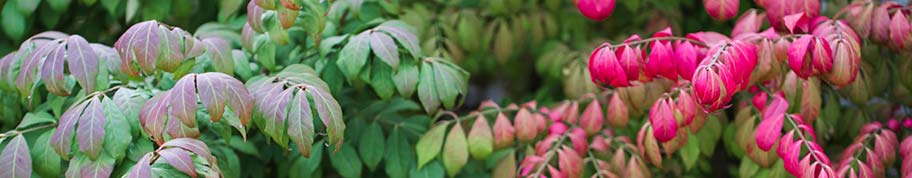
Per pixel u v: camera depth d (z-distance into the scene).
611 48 0.78
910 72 0.87
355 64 0.81
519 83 1.57
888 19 0.81
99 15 1.10
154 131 0.65
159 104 0.65
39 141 0.73
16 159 0.68
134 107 0.70
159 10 1.00
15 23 0.97
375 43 0.81
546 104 1.23
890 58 0.97
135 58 0.68
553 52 1.25
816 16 0.81
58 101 0.81
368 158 0.97
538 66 1.27
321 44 0.87
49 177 0.72
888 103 1.01
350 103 1.03
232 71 0.77
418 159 0.94
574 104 1.00
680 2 1.24
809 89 0.83
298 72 0.76
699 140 0.95
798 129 0.78
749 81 0.76
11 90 0.74
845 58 0.72
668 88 0.90
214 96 0.64
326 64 0.89
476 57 1.37
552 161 0.96
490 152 0.92
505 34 1.20
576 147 0.92
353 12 0.91
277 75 0.75
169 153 0.61
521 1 1.20
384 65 0.86
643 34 1.23
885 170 0.88
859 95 0.91
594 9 0.81
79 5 1.08
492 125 1.05
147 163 0.62
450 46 1.12
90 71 0.68
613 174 0.90
